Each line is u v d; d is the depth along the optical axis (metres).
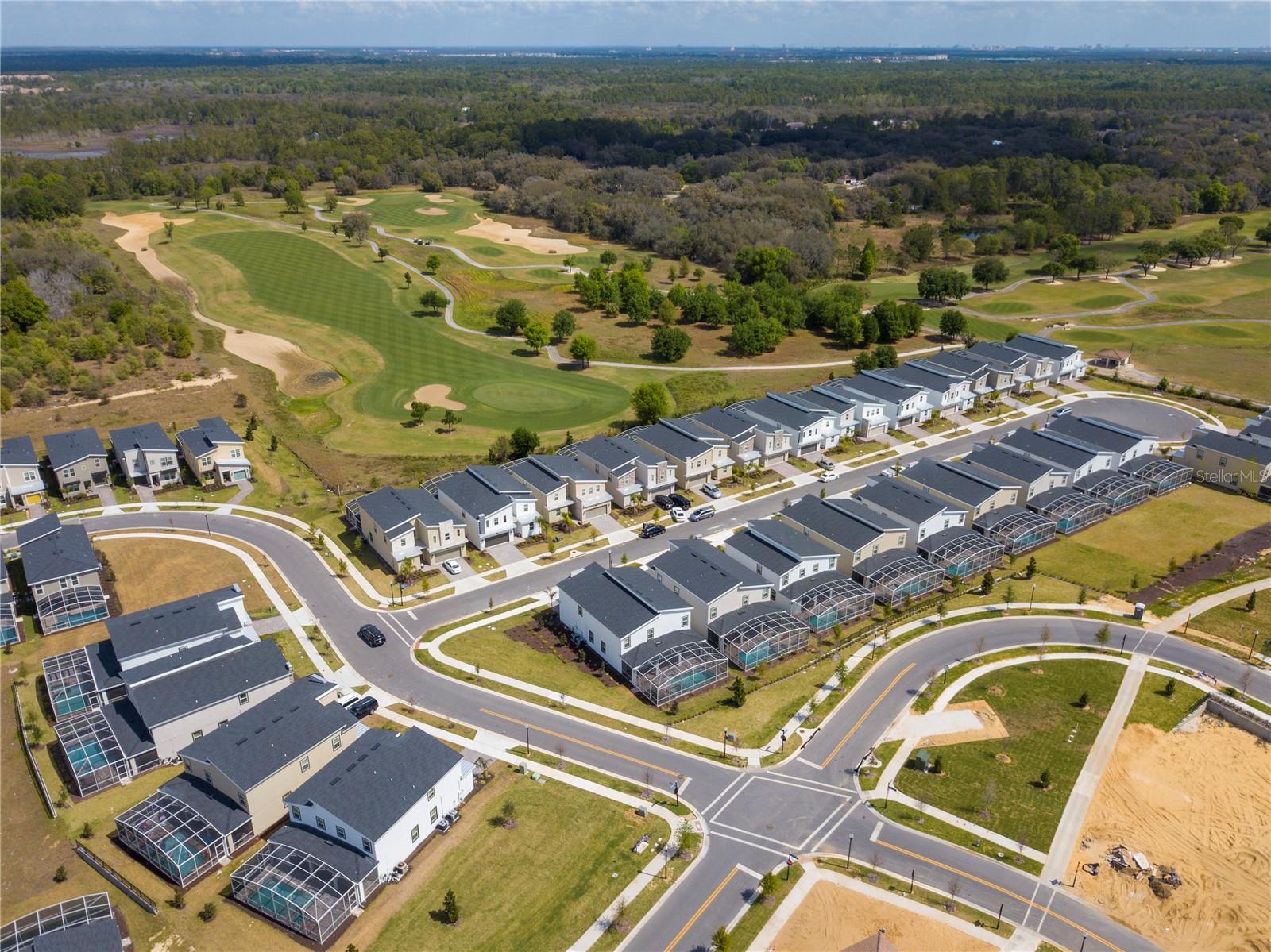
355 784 64.44
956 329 188.38
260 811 65.38
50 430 134.62
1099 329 199.00
